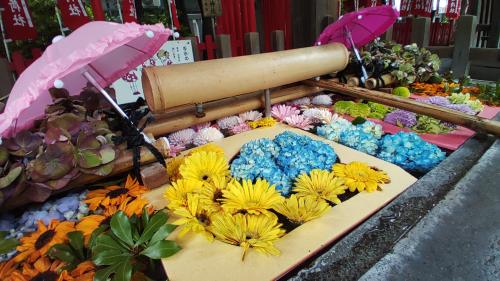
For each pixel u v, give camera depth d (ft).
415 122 5.56
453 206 3.00
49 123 3.42
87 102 4.02
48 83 2.57
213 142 5.10
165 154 4.17
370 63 7.61
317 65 6.10
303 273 2.30
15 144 3.26
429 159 4.08
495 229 2.69
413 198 3.17
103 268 2.49
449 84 7.91
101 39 2.76
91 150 3.44
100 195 3.66
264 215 2.94
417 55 8.29
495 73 11.02
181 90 4.27
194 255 2.64
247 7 11.27
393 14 7.00
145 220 2.91
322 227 2.94
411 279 2.21
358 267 2.33
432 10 12.16
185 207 3.05
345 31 7.46
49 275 2.56
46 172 3.19
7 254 3.00
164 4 12.60
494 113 5.90
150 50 4.22
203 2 10.23
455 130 5.21
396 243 2.56
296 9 11.75
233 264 2.52
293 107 6.73
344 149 4.54
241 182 3.52
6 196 3.09
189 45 9.46
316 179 3.49
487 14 15.58
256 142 4.08
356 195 3.43
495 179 3.40
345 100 7.27
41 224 3.16
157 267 2.71
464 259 2.38
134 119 4.08
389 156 4.35
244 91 5.21
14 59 7.74
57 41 3.00
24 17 7.90
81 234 2.87
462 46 10.93
